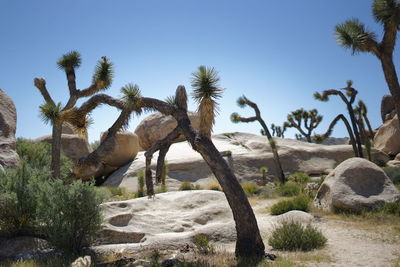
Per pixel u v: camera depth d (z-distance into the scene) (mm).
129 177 22719
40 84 11656
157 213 11133
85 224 8336
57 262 7203
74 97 11594
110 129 8336
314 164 27766
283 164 27094
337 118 25703
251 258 7133
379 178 12961
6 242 8562
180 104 8062
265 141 30531
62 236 8148
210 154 7426
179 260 7344
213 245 9094
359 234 9727
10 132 15828
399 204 11898
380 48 13578
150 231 10016
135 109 8164
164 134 29578
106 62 11711
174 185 22688
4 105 16344
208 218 11062
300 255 7895
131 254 8172
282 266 6734
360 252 8062
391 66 13516
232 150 28141
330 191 12961
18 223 8773
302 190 18516
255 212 14266
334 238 9508
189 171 24016
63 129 24672
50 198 8273
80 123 9227
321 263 7254
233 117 24672
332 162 28406
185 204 11820
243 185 21828
